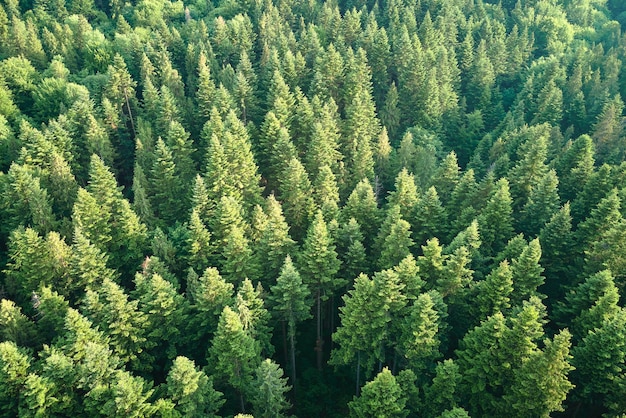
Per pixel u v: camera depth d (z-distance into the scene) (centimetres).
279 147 7919
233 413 5109
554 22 14175
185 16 13725
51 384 4166
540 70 12469
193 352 5519
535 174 7300
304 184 6869
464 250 5116
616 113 10069
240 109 9406
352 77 9900
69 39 11738
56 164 7362
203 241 6069
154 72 10388
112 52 11438
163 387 4388
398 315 5000
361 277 4859
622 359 4306
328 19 12850
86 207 6419
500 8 14975
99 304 4903
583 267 5812
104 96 9444
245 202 7219
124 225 6431
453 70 11744
